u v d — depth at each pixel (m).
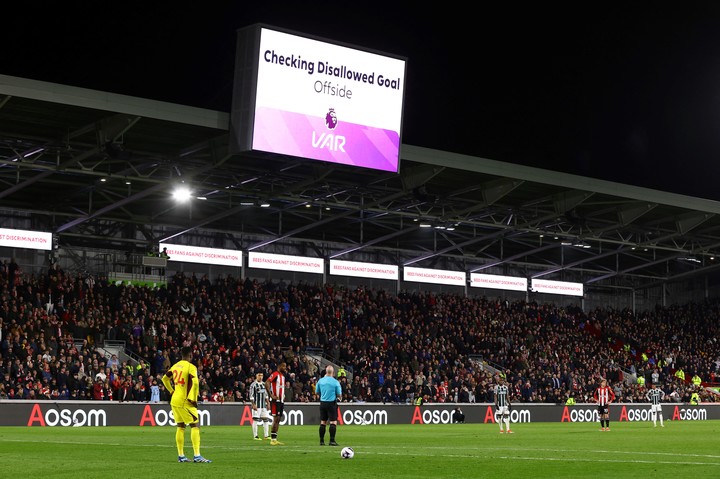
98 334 48.22
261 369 49.41
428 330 63.31
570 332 72.94
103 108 36.12
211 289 56.16
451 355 62.03
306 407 44.72
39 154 42.66
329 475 15.60
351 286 67.12
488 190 50.81
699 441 30.58
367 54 44.41
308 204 50.19
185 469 16.59
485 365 63.97
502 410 38.41
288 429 39.25
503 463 18.88
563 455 21.84
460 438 32.00
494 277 71.25
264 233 61.53
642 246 62.22
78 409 38.19
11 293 48.09
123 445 24.33
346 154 43.69
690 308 82.00
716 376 75.94
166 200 54.25
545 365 65.50
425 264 69.44
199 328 51.31
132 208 56.09
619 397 65.50
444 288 72.06
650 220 60.62
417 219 59.12
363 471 16.53
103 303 51.00
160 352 46.94
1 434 30.88
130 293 52.34
